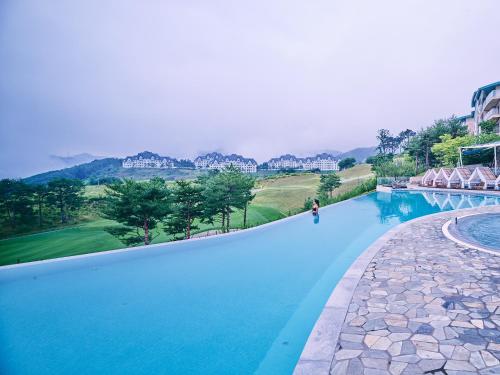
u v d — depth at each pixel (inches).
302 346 189.2
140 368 175.5
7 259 1665.8
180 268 342.6
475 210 588.4
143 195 1418.6
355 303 190.9
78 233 2244.1
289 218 624.1
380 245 337.7
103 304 256.8
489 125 1813.5
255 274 321.4
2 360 186.5
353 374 125.2
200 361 180.2
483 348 138.6
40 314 240.1
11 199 2623.0
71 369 178.7
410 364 129.5
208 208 1692.9
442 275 235.8
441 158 1936.5
